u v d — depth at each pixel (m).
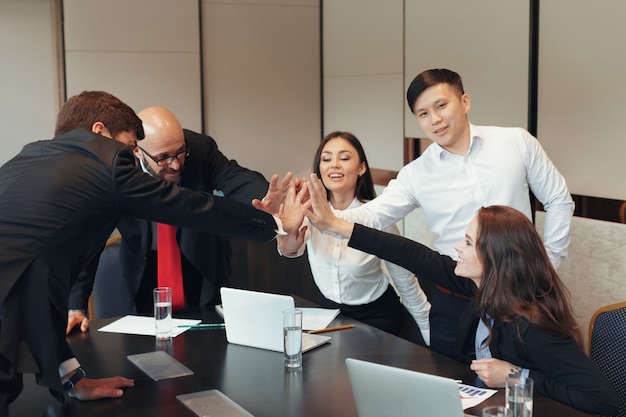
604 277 3.48
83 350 2.50
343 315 2.94
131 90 5.96
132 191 1.96
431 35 4.84
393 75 5.36
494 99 4.27
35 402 2.04
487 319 2.22
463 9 4.49
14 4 5.77
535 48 3.90
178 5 5.98
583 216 3.66
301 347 2.29
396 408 1.71
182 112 6.10
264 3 6.23
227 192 3.14
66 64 5.80
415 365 2.27
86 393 2.03
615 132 3.42
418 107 2.77
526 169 2.80
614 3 3.37
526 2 3.94
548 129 3.86
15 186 1.88
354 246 2.57
